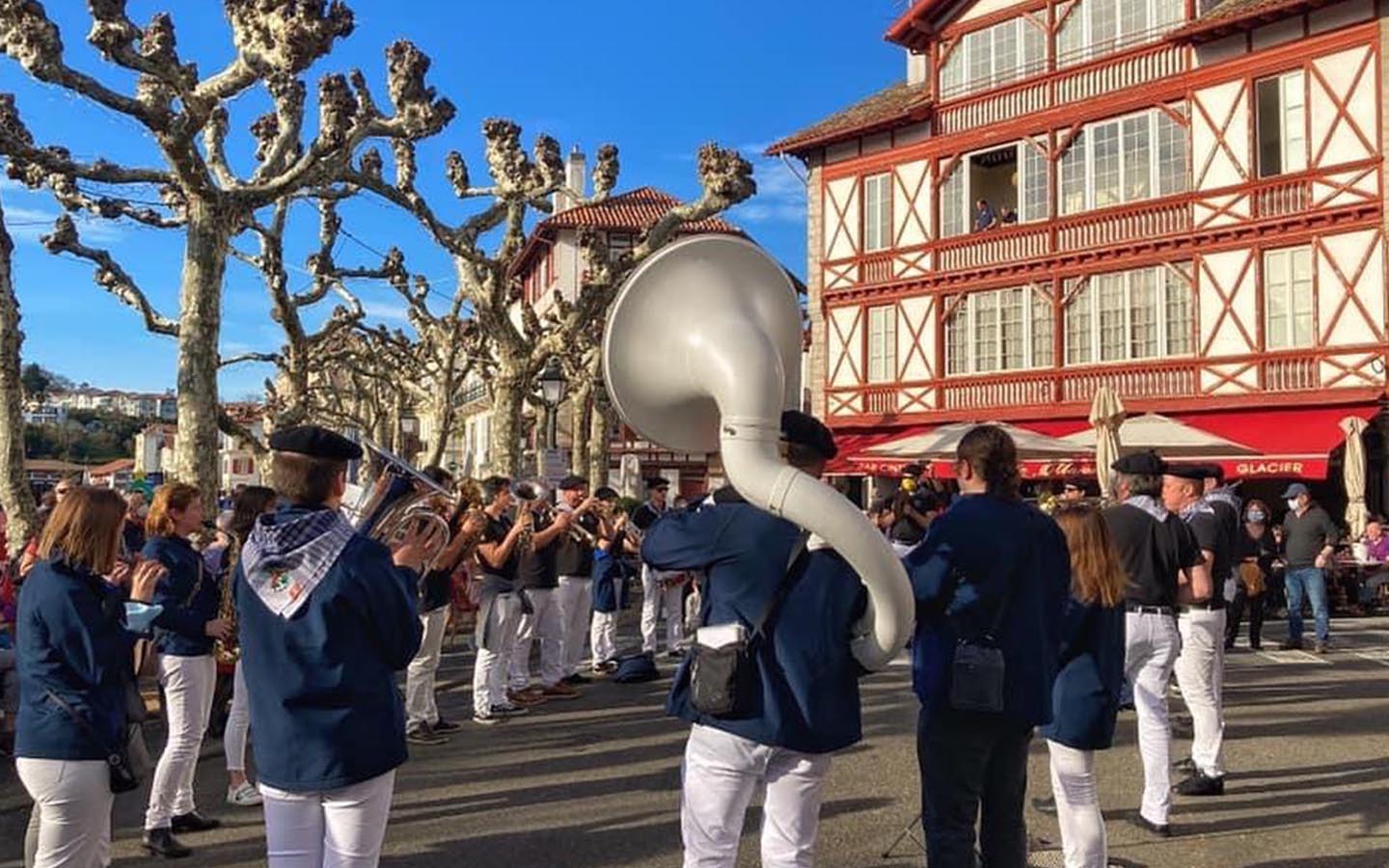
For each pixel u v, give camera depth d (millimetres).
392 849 5227
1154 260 21312
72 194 14867
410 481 3650
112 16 9156
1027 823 5586
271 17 9266
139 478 31594
